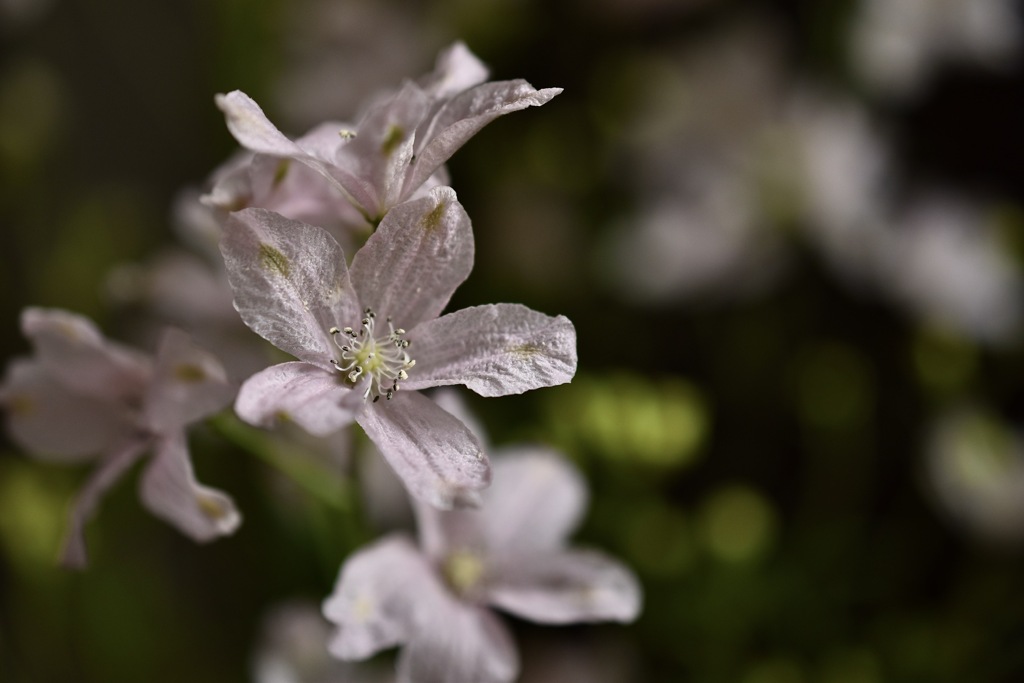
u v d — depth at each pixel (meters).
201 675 0.42
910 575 0.47
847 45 0.47
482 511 0.34
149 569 0.44
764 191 0.47
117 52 0.53
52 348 0.33
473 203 0.48
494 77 0.50
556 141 0.49
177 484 0.32
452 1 0.49
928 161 0.51
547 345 0.31
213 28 0.48
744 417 0.49
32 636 0.42
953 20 0.47
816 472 0.48
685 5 0.49
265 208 0.31
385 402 0.31
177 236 0.51
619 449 0.39
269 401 0.30
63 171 0.53
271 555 0.40
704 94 0.48
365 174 0.31
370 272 0.31
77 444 0.34
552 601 0.34
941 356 0.46
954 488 0.45
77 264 0.48
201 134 0.52
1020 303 0.47
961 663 0.41
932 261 0.46
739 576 0.40
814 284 0.48
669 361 0.48
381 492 0.37
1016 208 0.49
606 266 0.47
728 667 0.41
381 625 0.33
